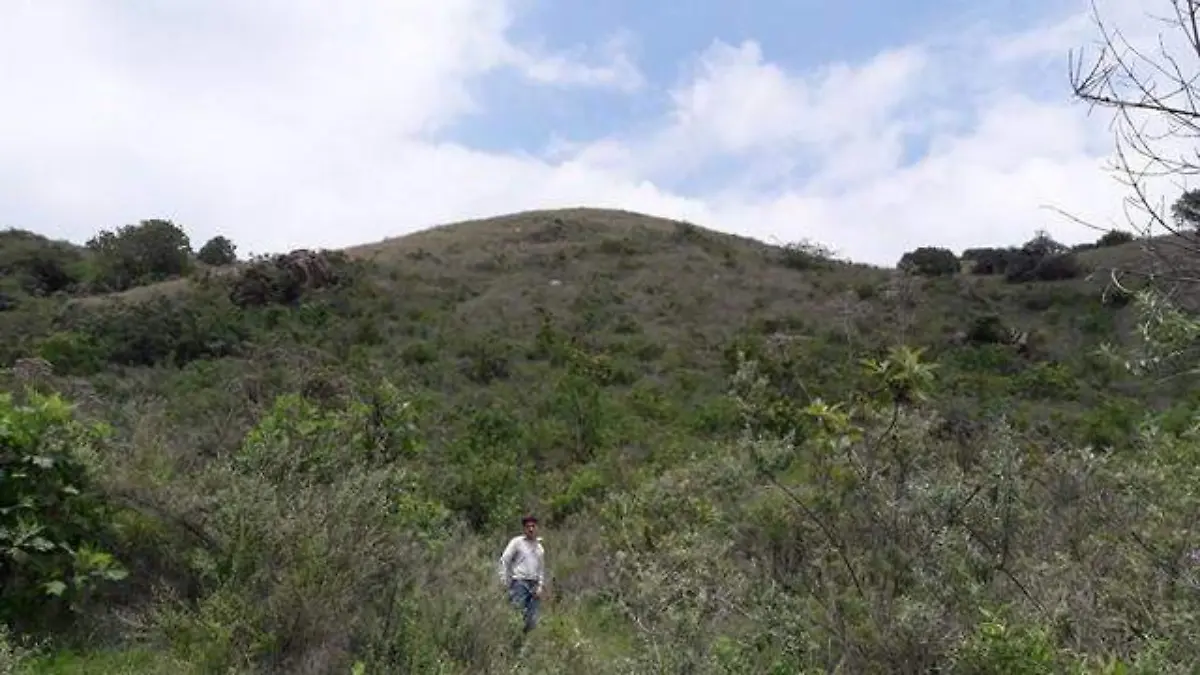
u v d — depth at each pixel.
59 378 19.47
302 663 6.02
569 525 13.38
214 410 16.22
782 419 8.33
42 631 6.35
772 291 45.22
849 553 5.17
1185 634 4.07
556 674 6.18
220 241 52.94
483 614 6.95
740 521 7.17
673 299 43.66
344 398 13.81
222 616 6.15
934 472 5.24
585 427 20.17
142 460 7.79
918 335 31.00
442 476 14.48
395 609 6.62
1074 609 4.52
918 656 4.44
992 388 24.30
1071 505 5.54
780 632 4.97
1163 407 16.23
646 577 5.70
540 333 34.06
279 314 33.91
